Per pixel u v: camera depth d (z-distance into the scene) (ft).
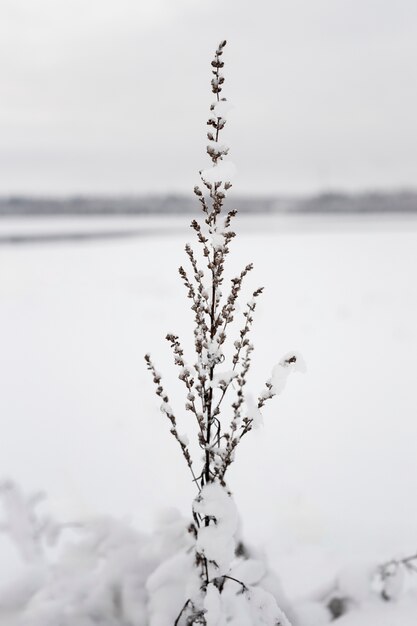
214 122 5.42
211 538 5.47
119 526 7.19
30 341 33.63
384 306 43.60
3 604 6.46
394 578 7.58
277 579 7.06
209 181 5.48
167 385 23.62
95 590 6.47
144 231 144.36
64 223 227.81
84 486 13.43
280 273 60.39
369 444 16.52
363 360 27.45
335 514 11.91
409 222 183.01
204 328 5.76
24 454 15.96
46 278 60.85
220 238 5.56
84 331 36.35
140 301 47.60
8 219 290.35
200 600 5.94
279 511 11.95
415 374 24.75
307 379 24.26
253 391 21.65
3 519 10.14
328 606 7.36
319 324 36.42
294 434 17.43
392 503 12.54
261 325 35.12
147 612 6.26
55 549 9.56
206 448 5.84
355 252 81.41
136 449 15.94
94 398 22.11
